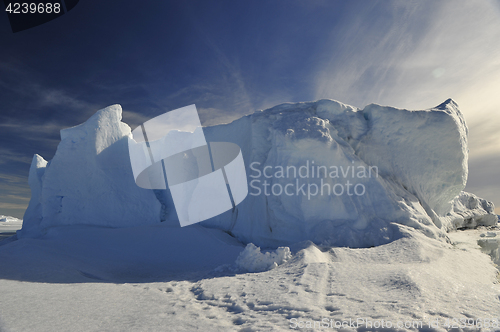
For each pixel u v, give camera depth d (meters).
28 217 16.86
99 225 14.13
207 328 3.05
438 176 11.63
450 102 12.52
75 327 3.08
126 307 3.82
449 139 11.16
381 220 9.08
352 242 8.39
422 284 4.23
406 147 11.45
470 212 18.14
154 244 10.48
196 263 8.65
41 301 4.02
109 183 14.86
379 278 4.64
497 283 5.72
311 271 5.21
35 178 18.41
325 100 12.30
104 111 15.70
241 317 3.39
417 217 9.39
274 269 5.92
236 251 9.03
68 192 14.51
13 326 3.05
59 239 10.49
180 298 4.31
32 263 6.65
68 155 14.87
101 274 7.05
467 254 7.72
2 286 4.83
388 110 11.55
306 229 9.16
